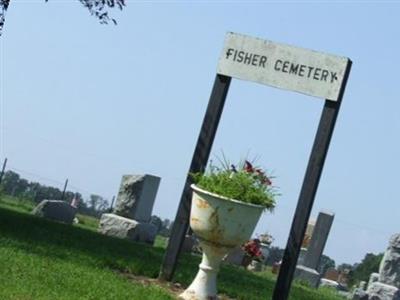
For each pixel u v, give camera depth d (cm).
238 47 1238
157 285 1192
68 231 1816
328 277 3944
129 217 2623
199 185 1088
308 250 3194
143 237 2603
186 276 1358
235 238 1066
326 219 3206
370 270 4438
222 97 1250
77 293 926
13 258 1072
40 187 4178
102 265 1260
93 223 3169
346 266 4253
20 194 4147
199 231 1081
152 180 2678
